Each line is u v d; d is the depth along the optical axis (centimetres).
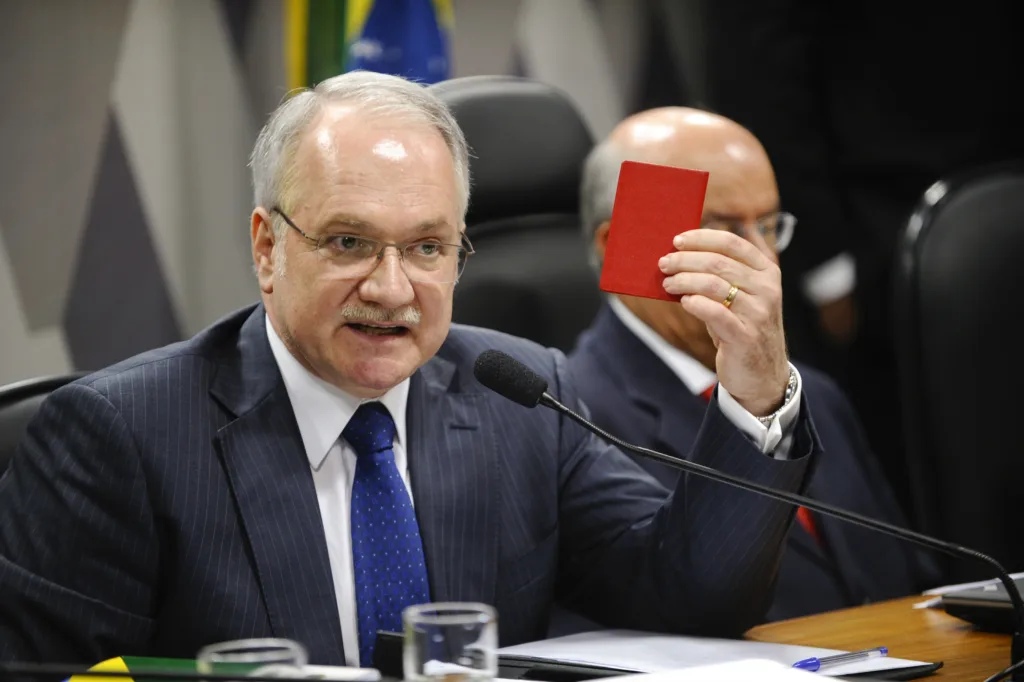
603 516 651
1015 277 845
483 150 909
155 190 1296
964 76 1247
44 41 1252
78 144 1266
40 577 532
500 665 512
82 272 1273
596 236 873
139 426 559
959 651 568
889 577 854
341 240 552
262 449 572
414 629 388
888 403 1306
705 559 593
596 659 531
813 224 1277
